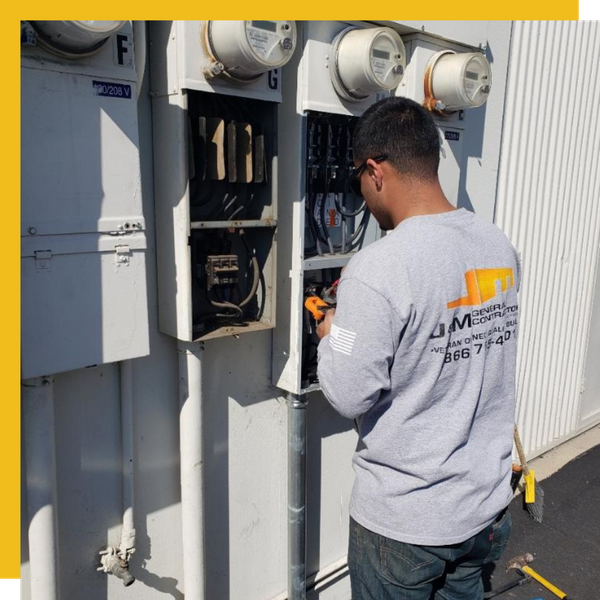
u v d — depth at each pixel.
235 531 2.07
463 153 2.52
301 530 2.14
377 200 1.50
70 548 1.66
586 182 3.61
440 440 1.38
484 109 2.58
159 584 1.89
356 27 1.87
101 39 1.30
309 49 1.74
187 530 1.84
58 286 1.36
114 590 1.78
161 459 1.83
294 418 2.04
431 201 1.44
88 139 1.36
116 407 1.69
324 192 1.99
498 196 2.97
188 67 1.52
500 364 1.47
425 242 1.33
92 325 1.42
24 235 1.29
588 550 2.97
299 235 1.85
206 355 1.88
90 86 1.35
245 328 1.82
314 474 2.29
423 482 1.38
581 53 3.28
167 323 1.73
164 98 1.59
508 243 1.51
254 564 2.16
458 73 2.03
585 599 2.63
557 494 3.44
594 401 4.29
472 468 1.42
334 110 1.85
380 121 1.44
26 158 1.27
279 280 1.94
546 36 3.00
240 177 1.75
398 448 1.40
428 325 1.31
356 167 1.53
